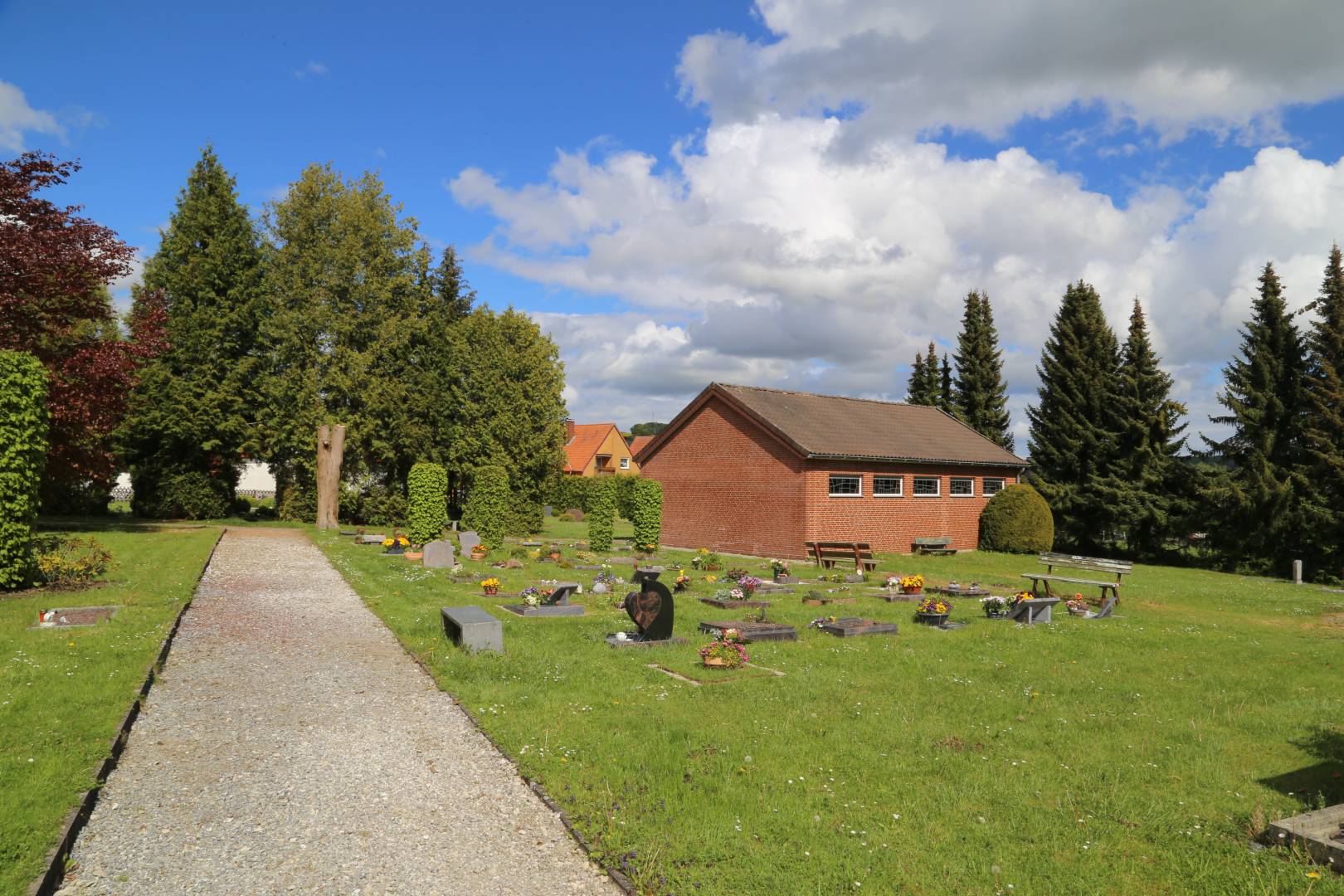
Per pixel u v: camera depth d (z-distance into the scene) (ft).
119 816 19.48
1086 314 126.21
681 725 26.81
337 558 72.02
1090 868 17.78
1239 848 18.72
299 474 124.57
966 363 165.17
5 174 75.72
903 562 90.74
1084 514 121.60
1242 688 34.60
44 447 48.70
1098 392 121.80
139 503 109.81
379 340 120.98
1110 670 37.55
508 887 16.72
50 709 25.54
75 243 79.71
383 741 25.41
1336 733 27.61
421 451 130.72
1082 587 72.54
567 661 35.37
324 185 120.98
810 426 99.71
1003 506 107.96
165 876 16.74
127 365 81.51
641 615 40.34
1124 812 20.75
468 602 51.57
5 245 72.23
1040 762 24.40
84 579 50.06
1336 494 94.17
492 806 20.72
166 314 91.56
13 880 15.46
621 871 17.33
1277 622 56.34
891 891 16.66
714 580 66.13
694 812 20.08
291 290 117.39
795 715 28.22
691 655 37.37
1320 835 18.33
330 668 34.32
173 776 22.11
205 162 118.21
